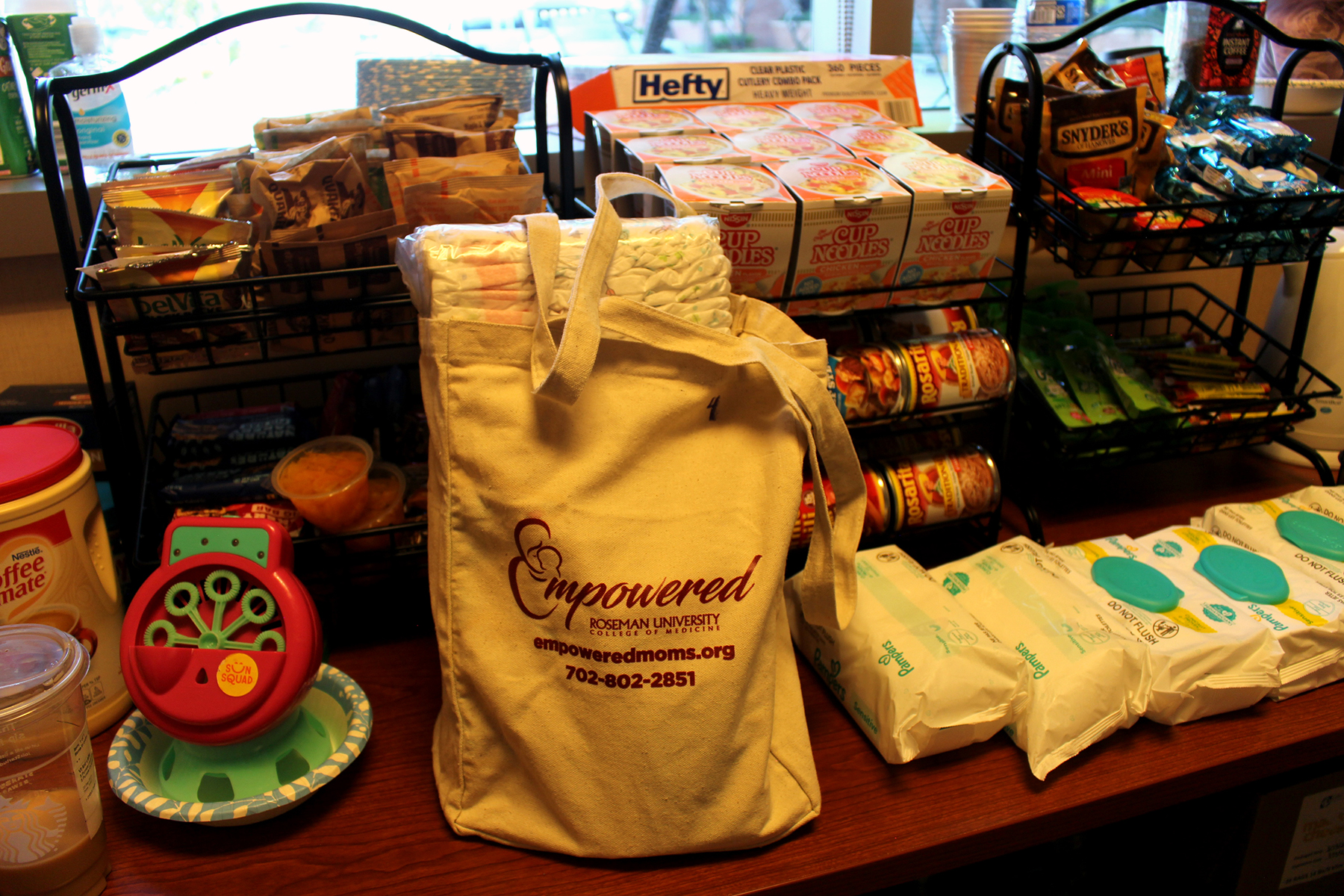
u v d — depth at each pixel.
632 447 0.64
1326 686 0.83
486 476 0.62
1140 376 1.02
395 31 1.15
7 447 0.71
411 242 0.64
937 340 0.91
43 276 0.96
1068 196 0.85
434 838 0.66
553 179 1.07
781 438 0.66
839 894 0.64
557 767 0.61
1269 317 1.22
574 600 0.61
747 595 0.63
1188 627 0.79
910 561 0.87
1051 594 0.83
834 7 1.32
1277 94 1.15
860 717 0.75
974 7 1.40
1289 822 0.86
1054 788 0.71
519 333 0.62
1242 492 1.14
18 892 0.57
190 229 0.72
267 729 0.66
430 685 0.81
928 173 0.84
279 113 1.12
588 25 1.26
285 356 0.82
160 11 1.05
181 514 0.79
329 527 0.80
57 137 0.95
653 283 0.66
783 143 0.92
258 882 0.62
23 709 0.54
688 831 0.61
